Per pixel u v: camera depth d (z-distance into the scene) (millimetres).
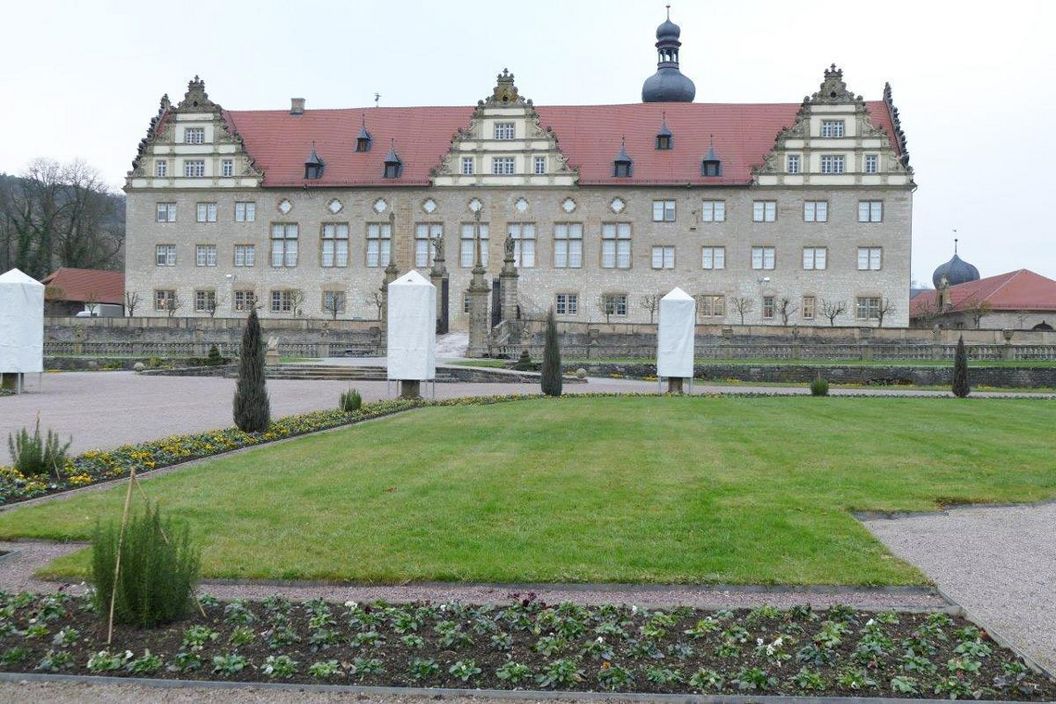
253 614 8953
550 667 7734
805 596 9914
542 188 83062
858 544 11672
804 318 81062
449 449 19844
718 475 16578
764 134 84625
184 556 8961
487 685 7566
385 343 69812
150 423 24969
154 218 85875
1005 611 9500
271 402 33188
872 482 16094
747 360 59125
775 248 81188
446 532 12055
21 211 106438
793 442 21469
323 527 12297
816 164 80750
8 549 11516
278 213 85000
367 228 84375
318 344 66938
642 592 9969
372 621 8727
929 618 9023
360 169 85438
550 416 27844
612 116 87500
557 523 12586
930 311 90562
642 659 8023
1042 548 12078
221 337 71000
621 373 52938
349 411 28109
